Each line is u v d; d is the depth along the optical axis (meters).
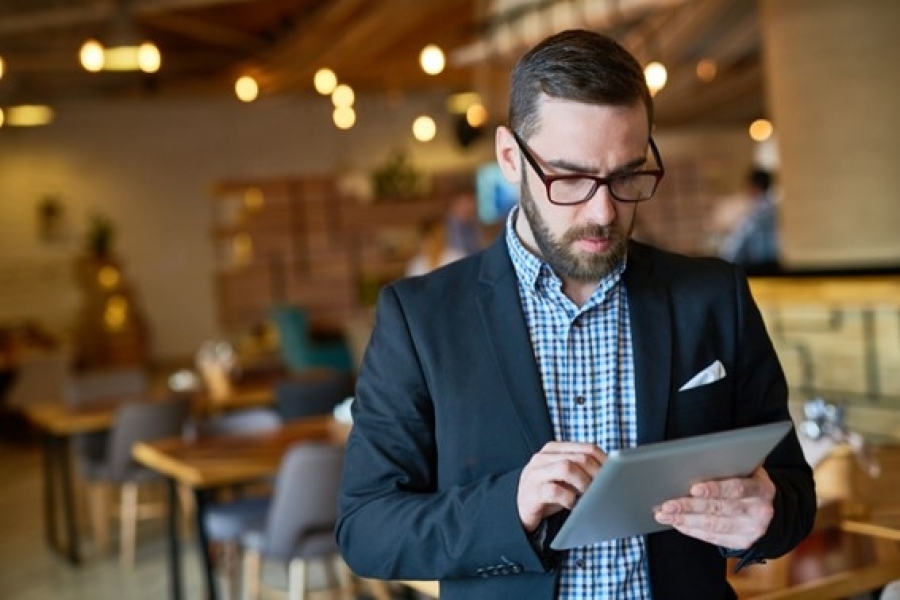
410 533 1.93
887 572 2.70
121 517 8.52
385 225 11.77
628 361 2.02
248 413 6.11
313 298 11.56
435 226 9.72
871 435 4.70
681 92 12.62
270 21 12.27
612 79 1.83
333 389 7.53
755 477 1.89
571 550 1.98
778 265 5.67
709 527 1.83
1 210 17.42
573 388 2.01
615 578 1.98
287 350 11.04
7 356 13.59
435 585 2.81
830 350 4.83
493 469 1.98
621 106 1.83
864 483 3.11
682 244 16.05
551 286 2.02
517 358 2.00
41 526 8.60
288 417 7.43
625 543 1.99
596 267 1.88
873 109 5.61
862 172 5.65
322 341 11.39
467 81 15.93
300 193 11.55
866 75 5.61
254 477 5.01
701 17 7.57
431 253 9.70
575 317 2.01
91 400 8.20
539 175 1.87
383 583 4.84
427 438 2.06
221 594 6.38
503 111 11.12
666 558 1.99
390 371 2.06
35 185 17.58
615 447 1.99
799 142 5.82
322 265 11.59
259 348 11.12
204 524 5.10
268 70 13.62
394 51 12.34
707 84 12.35
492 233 13.74
